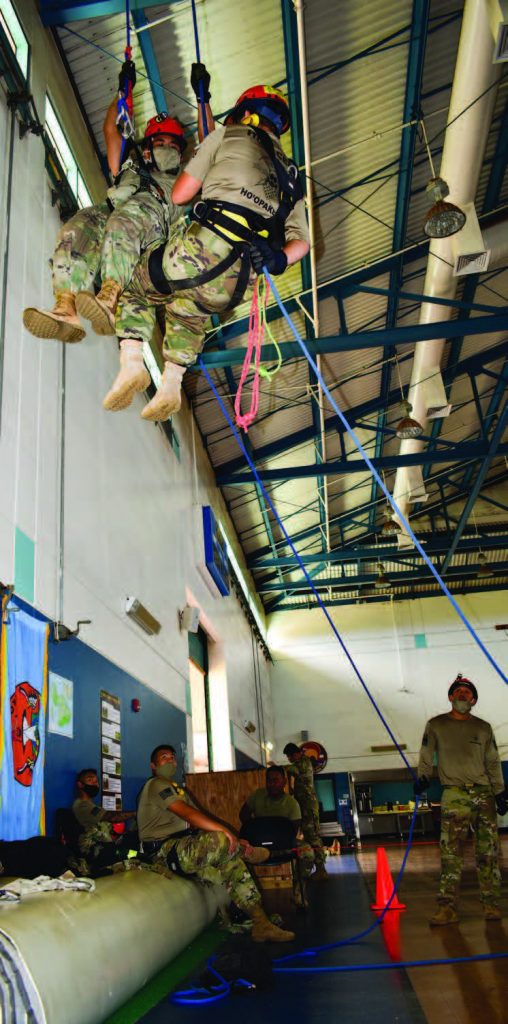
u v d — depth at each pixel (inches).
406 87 356.2
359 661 978.1
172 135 135.5
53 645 212.4
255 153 114.3
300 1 276.4
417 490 721.0
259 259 114.6
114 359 314.3
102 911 130.0
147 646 336.5
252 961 160.2
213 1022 116.7
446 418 737.0
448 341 596.1
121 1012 128.0
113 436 304.7
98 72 291.4
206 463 585.0
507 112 394.6
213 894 205.6
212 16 287.9
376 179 407.5
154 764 206.5
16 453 194.9
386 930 188.7
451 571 909.8
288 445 642.2
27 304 211.0
